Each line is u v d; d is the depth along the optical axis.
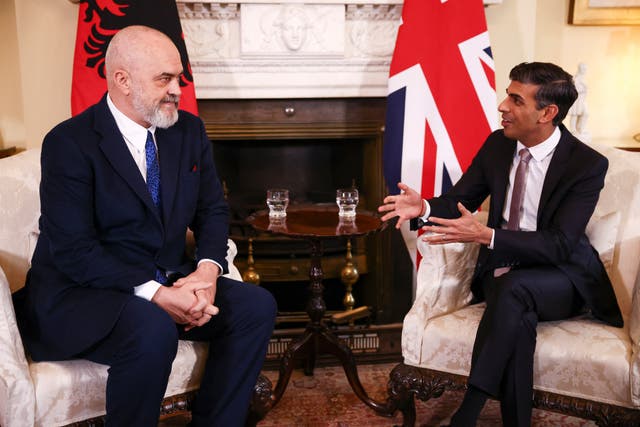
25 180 1.94
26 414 1.53
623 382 1.69
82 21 2.41
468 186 2.17
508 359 1.79
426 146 2.58
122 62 1.71
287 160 3.13
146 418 1.62
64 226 1.67
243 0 2.55
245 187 3.14
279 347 2.69
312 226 2.15
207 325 1.82
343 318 2.62
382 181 2.91
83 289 1.71
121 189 1.74
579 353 1.75
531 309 1.81
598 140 3.19
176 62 1.74
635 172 2.05
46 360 1.65
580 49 3.09
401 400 2.02
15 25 2.76
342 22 2.64
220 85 2.68
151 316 1.61
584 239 1.98
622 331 1.84
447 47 2.54
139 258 1.78
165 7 2.42
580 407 1.77
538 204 2.00
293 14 2.60
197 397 1.81
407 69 2.54
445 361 1.93
